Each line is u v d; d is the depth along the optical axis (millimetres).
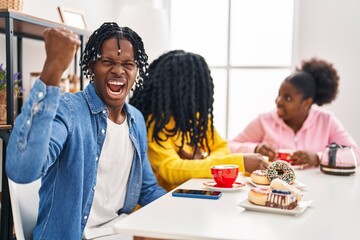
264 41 3154
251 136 2197
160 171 1459
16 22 1726
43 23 1781
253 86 3197
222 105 3258
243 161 1422
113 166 1258
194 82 1607
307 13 2949
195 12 3262
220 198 1091
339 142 2045
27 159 845
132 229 814
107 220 1260
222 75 3242
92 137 1156
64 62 864
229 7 3189
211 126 1725
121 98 1221
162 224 846
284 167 1263
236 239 765
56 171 1091
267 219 895
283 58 3133
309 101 2096
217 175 1195
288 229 827
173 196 1102
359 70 2855
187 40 3297
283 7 3096
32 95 855
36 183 1145
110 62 1180
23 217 1083
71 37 865
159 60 1711
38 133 849
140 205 1406
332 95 2168
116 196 1289
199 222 864
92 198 1159
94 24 2924
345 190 1219
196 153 1636
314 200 1087
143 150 1390
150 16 2721
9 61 1584
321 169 1529
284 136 2123
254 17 3158
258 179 1270
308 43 2963
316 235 792
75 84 2170
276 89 3152
